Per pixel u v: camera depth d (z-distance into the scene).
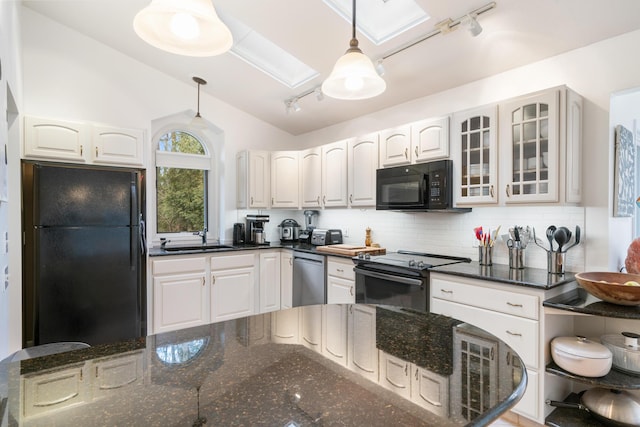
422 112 3.09
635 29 1.96
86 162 2.88
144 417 0.64
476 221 2.72
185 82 3.67
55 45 2.94
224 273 3.50
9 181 2.53
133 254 2.94
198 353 0.95
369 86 1.77
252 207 3.96
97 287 2.77
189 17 1.24
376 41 2.51
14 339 2.51
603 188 2.10
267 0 2.33
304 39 2.64
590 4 1.86
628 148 2.27
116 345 1.01
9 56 1.96
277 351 0.97
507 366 0.87
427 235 3.07
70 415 0.65
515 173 2.18
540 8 1.94
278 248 3.88
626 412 1.73
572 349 1.77
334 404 0.69
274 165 4.04
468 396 0.72
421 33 2.33
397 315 1.32
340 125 3.96
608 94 2.07
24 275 2.53
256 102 3.88
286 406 0.68
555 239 2.13
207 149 4.11
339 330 1.15
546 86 2.32
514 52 2.31
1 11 1.62
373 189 3.12
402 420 0.64
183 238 3.92
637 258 2.03
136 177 3.00
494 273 2.17
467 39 2.30
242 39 2.98
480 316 2.10
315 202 3.76
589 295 1.95
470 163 2.42
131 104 3.33
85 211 2.74
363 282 2.84
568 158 2.02
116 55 3.25
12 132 2.55
